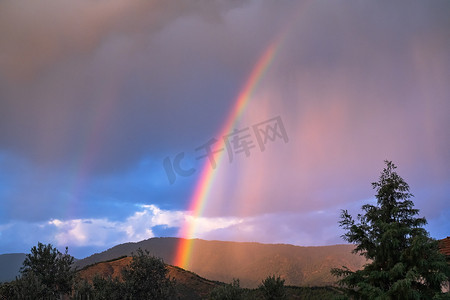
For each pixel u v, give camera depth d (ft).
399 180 56.49
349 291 55.01
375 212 56.18
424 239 49.96
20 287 74.64
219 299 105.09
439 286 49.98
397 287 48.44
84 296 81.51
